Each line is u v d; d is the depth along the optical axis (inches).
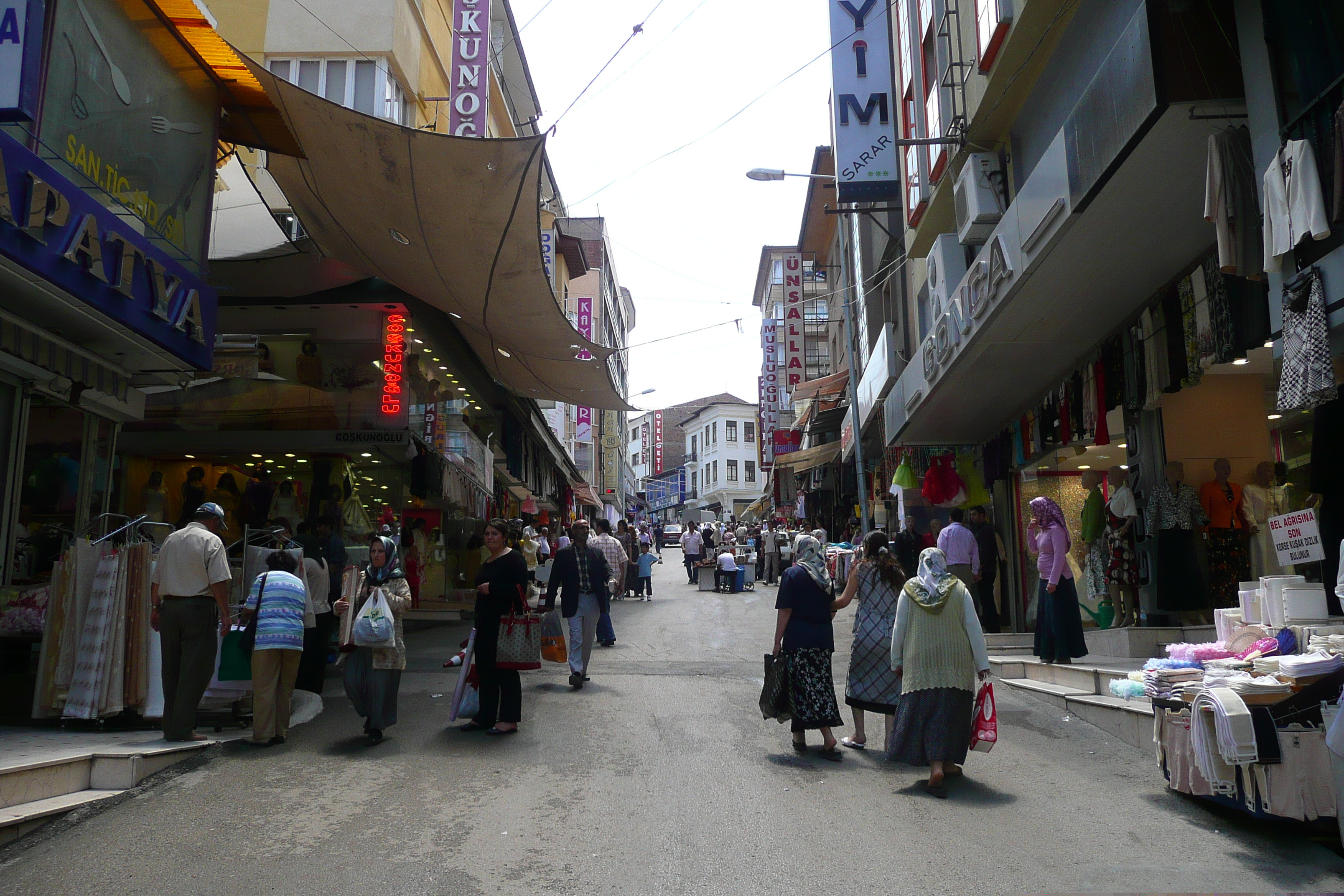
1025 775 245.1
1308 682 194.4
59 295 295.3
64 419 359.9
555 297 511.2
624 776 244.2
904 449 653.9
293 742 277.3
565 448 1539.1
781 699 267.9
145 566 278.2
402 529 714.8
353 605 283.6
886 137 593.0
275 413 621.3
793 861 183.6
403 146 378.6
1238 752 188.4
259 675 271.9
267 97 400.2
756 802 222.4
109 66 330.3
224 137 435.5
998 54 397.1
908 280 772.0
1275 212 223.1
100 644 265.7
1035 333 400.8
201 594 264.1
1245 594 254.7
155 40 358.0
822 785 236.8
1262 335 285.0
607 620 500.1
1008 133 444.8
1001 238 368.2
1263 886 167.8
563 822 207.3
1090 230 306.7
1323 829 197.6
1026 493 553.0
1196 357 317.1
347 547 574.2
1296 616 229.1
